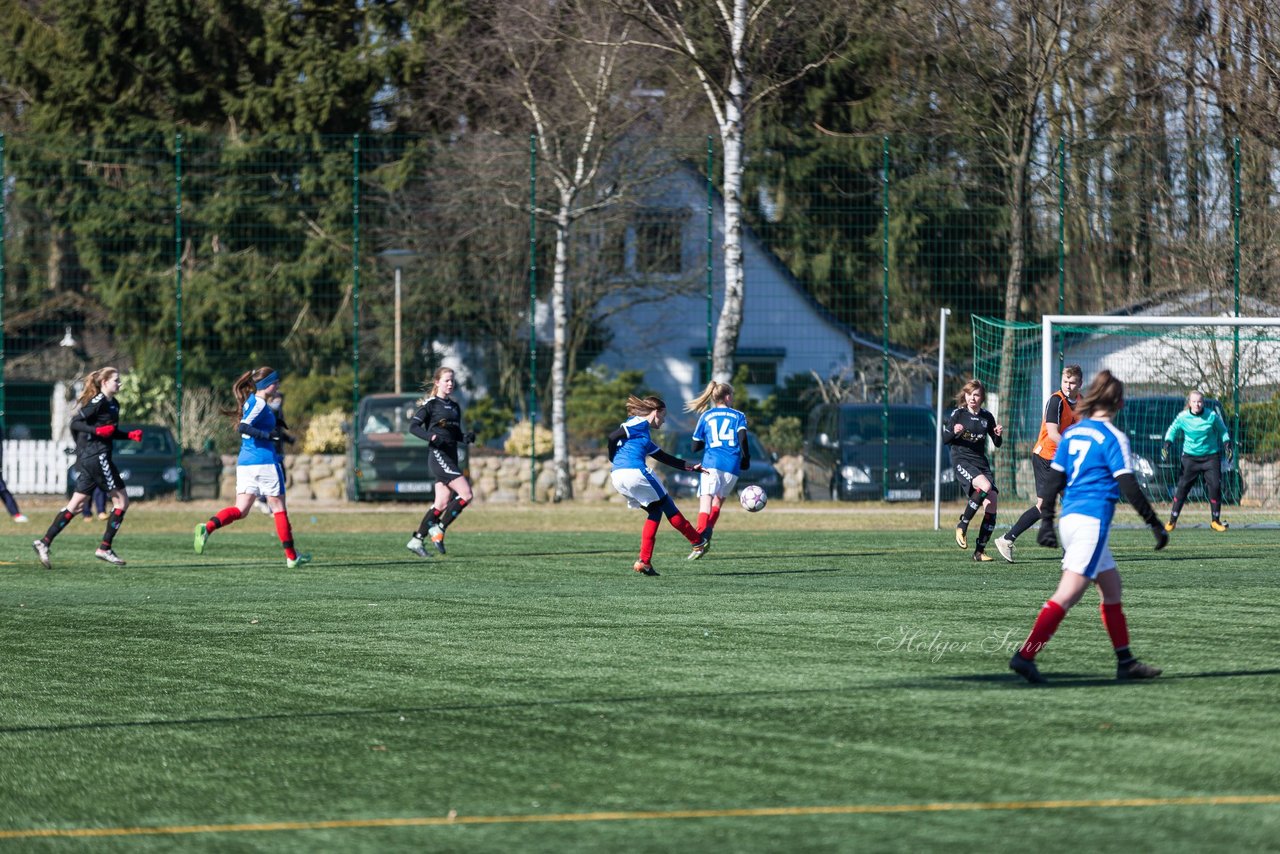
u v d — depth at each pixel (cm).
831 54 6016
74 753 1432
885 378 5462
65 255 8006
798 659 1928
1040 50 6203
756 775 1321
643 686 1744
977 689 1709
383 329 7481
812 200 6812
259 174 7319
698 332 8250
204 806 1245
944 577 2930
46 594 2673
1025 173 6094
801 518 4716
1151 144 6169
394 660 1941
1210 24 6575
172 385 7212
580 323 7888
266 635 2167
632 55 6706
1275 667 1856
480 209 7225
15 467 5525
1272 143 6200
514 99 7044
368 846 1129
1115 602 1764
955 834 1139
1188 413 4081
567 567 3152
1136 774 1310
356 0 7975
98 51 7631
